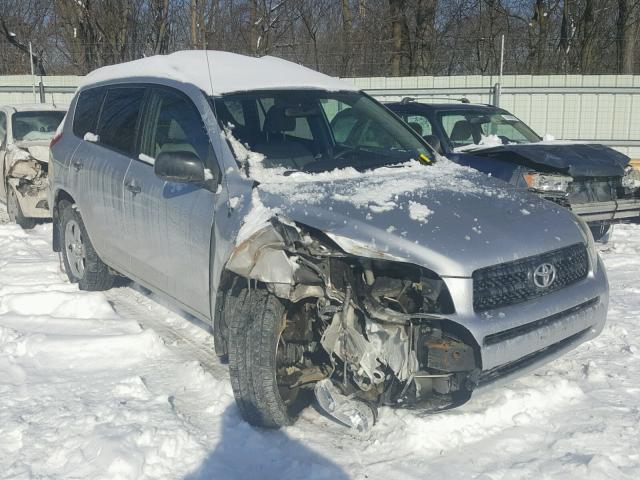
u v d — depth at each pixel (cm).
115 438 359
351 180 433
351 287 357
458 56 2556
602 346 498
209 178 427
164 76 516
